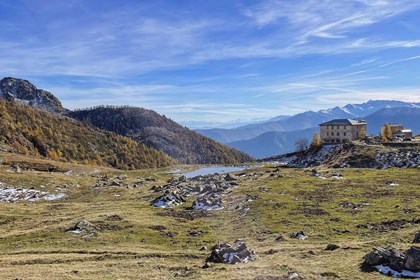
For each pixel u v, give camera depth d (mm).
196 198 93125
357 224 58656
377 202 72812
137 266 42094
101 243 55188
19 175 124188
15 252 51188
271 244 50531
